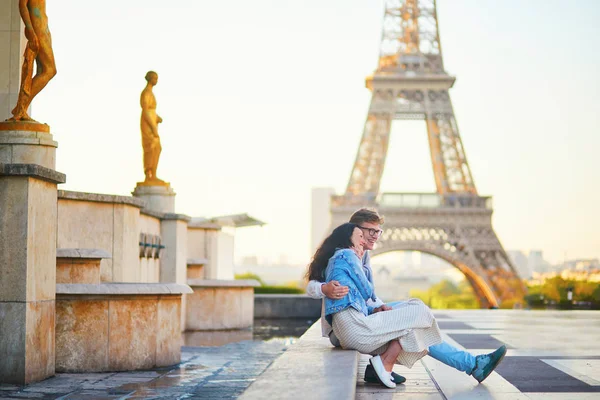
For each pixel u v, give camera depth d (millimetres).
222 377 13773
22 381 12156
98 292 14250
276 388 7562
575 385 10797
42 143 14195
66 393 11633
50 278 13062
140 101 25734
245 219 37812
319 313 34312
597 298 64375
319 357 9680
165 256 25172
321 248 10734
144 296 14891
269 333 25641
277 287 47125
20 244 12055
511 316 28000
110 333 14422
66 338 14156
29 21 14125
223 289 27266
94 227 19797
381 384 10539
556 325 22859
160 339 15250
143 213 23000
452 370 12273
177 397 11477
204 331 26406
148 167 25859
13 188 12062
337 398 7047
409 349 10227
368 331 10148
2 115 21609
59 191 18812
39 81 14273
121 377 13617
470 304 181875
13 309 12102
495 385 10727
